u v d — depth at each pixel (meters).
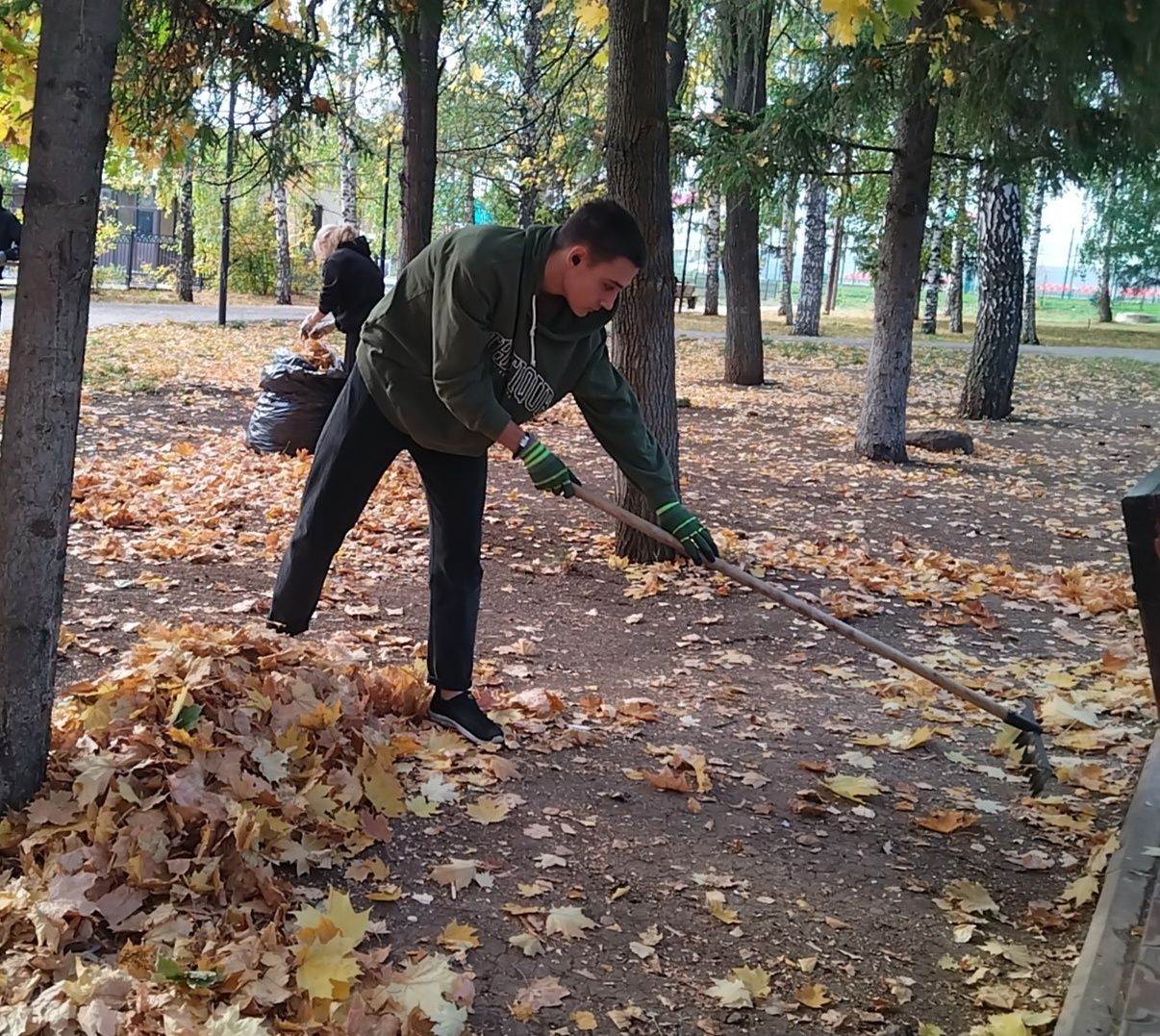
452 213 33.59
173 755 3.22
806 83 12.23
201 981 2.46
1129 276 20.53
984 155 10.62
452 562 4.05
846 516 9.09
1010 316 16.02
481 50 16.97
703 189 12.85
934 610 6.50
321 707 3.69
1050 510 9.73
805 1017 2.72
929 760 4.36
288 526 7.26
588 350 3.78
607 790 3.87
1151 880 3.12
